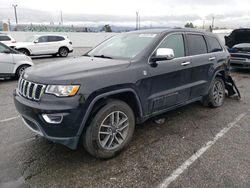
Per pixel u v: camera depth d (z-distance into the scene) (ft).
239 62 31.89
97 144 10.22
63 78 9.45
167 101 13.16
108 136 10.62
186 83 14.43
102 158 10.63
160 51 11.91
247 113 16.80
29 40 59.31
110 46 14.46
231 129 14.02
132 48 12.98
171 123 14.84
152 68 12.01
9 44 52.95
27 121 10.53
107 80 10.14
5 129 13.99
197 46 15.57
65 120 9.21
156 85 12.37
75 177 9.47
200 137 12.95
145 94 11.81
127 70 11.01
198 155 11.06
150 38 13.17
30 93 10.02
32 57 59.31
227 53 18.52
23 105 10.03
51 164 10.38
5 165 10.27
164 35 13.33
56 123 9.25
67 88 9.25
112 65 11.00
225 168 10.01
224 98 19.16
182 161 10.58
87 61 12.01
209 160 10.63
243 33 33.04
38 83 9.70
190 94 14.93
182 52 14.28
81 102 9.34
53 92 9.29
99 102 10.28
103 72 10.30
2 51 28.27
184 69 13.93
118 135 11.14
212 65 16.40
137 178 9.41
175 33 14.10
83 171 9.87
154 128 14.07
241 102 19.49
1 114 16.60
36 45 56.49
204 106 18.11
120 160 10.69
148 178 9.41
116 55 13.07
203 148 11.73
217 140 12.60
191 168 10.04
